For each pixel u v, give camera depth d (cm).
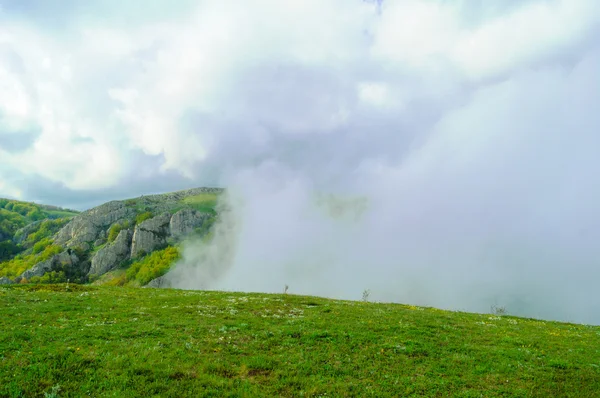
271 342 2341
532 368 2097
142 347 2000
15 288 4291
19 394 1395
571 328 3706
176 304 3603
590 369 2128
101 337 2183
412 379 1862
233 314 3173
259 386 1677
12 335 2062
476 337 2762
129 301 3672
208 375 1719
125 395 1448
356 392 1681
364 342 2431
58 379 1543
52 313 2847
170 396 1484
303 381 1758
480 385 1845
